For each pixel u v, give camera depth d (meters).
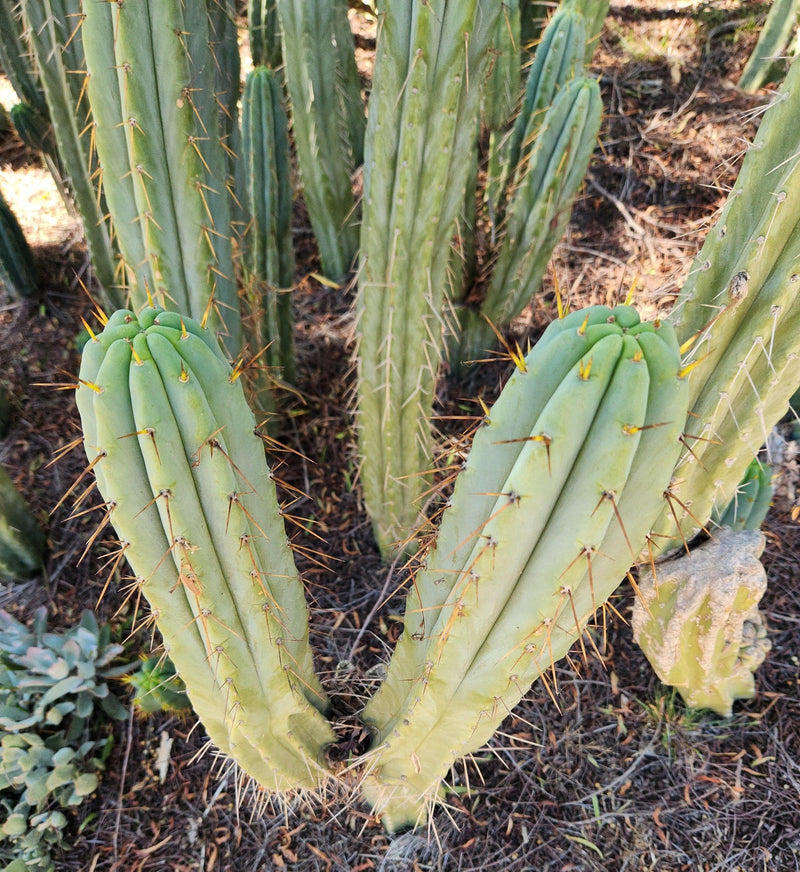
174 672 0.92
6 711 0.96
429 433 0.97
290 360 1.21
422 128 0.70
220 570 0.57
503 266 1.12
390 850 0.88
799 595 1.05
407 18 0.66
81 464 1.22
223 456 0.52
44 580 1.11
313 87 1.13
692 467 0.72
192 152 0.74
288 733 0.71
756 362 0.68
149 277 0.82
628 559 0.53
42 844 0.90
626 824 0.90
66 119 0.91
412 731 0.67
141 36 0.67
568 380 0.45
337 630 1.04
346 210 1.31
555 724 0.97
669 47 1.66
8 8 1.06
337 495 1.18
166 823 0.93
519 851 0.89
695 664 0.87
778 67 1.50
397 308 0.81
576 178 1.04
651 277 1.36
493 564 0.50
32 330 1.32
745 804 0.91
